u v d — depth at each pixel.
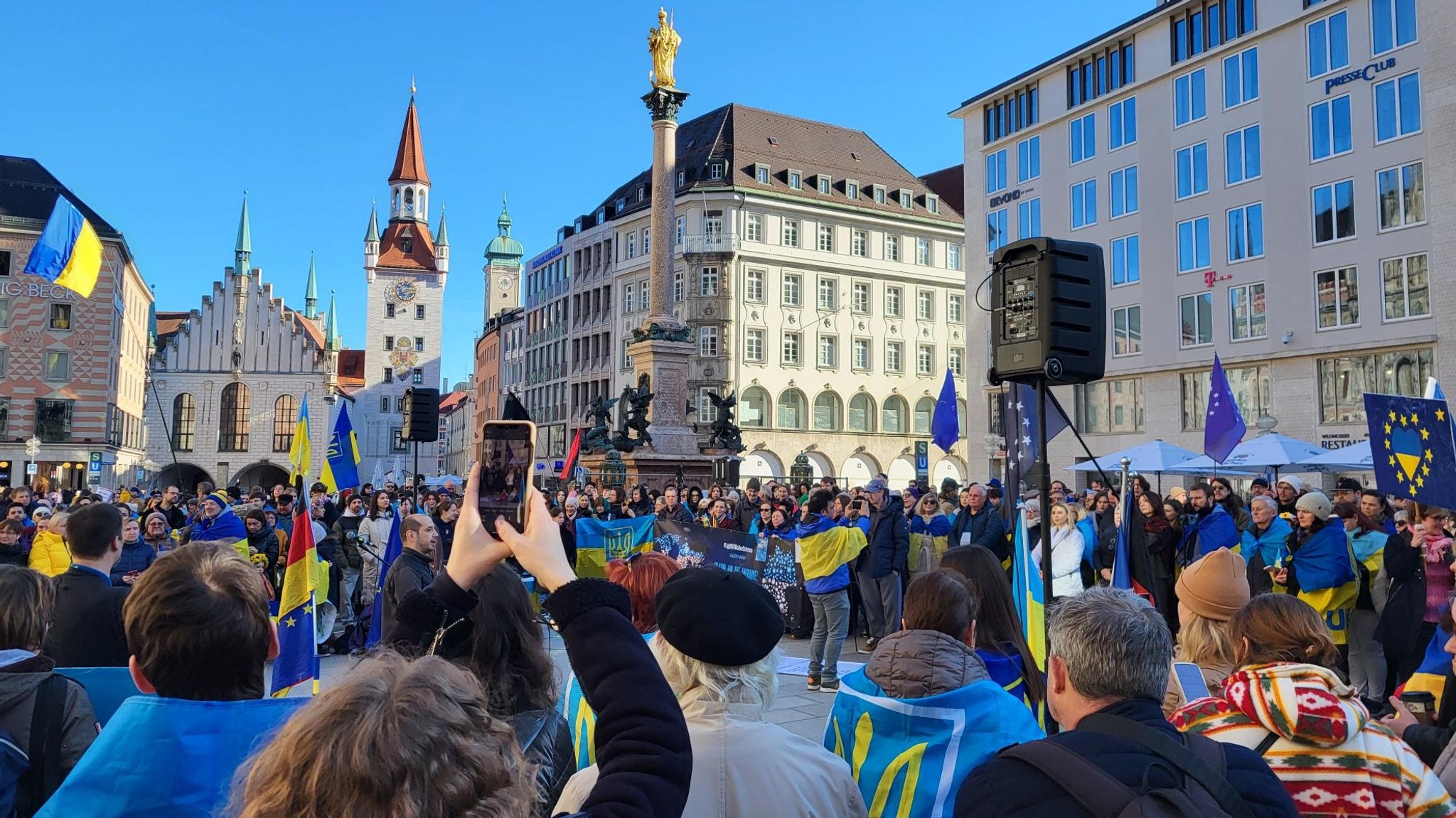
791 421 67.25
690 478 29.66
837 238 69.75
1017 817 2.31
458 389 153.38
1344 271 38.88
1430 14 36.19
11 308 60.28
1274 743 3.31
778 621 3.05
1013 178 53.22
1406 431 8.59
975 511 13.52
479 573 2.62
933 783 3.77
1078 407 49.72
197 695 2.83
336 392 88.31
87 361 61.28
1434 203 36.00
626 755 2.14
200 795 2.61
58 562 10.92
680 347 31.86
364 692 1.59
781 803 2.85
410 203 111.88
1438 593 9.14
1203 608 4.54
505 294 121.12
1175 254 45.06
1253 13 42.28
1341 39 39.19
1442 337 35.69
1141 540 10.17
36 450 49.25
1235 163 42.81
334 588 13.38
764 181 67.81
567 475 20.14
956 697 3.88
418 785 1.47
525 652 3.69
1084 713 2.85
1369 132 38.12
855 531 11.58
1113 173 47.97
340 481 15.57
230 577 2.93
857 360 70.06
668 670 3.03
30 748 3.39
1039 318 6.72
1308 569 9.85
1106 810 2.23
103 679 4.34
